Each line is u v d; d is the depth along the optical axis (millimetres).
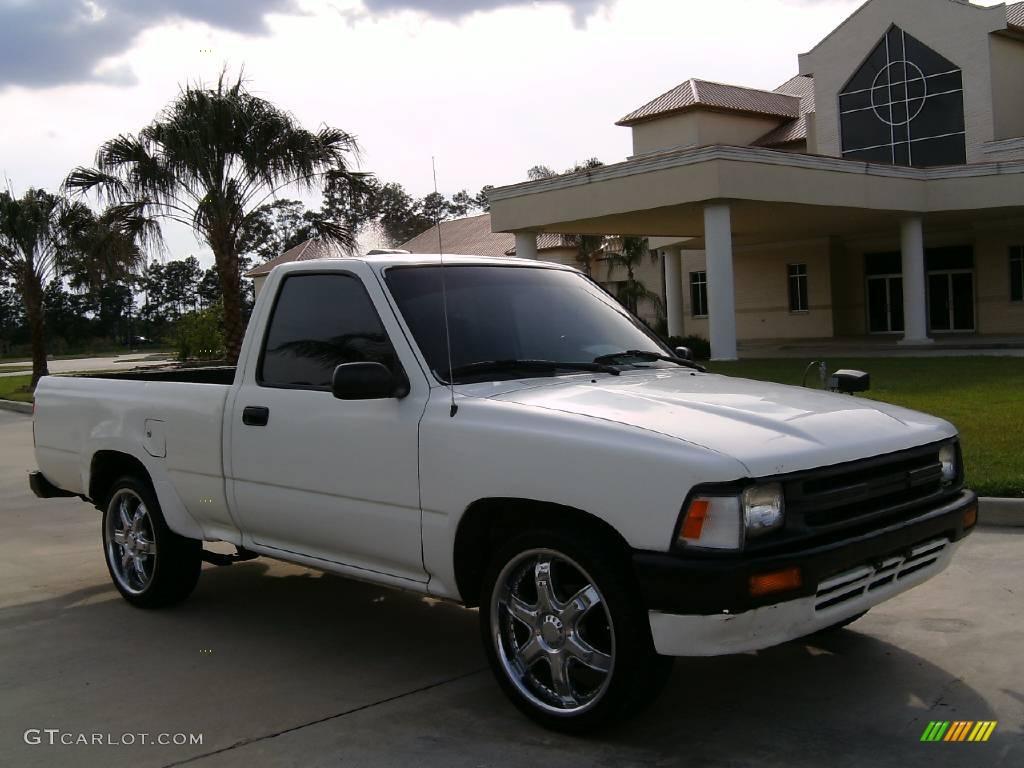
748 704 4176
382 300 4648
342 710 4312
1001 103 30797
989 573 6012
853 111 33781
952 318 34500
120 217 18938
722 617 3391
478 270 5066
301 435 4812
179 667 4969
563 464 3762
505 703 4320
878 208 26422
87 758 3904
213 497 5387
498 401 4168
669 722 4012
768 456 3543
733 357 23531
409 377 4430
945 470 4297
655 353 5148
